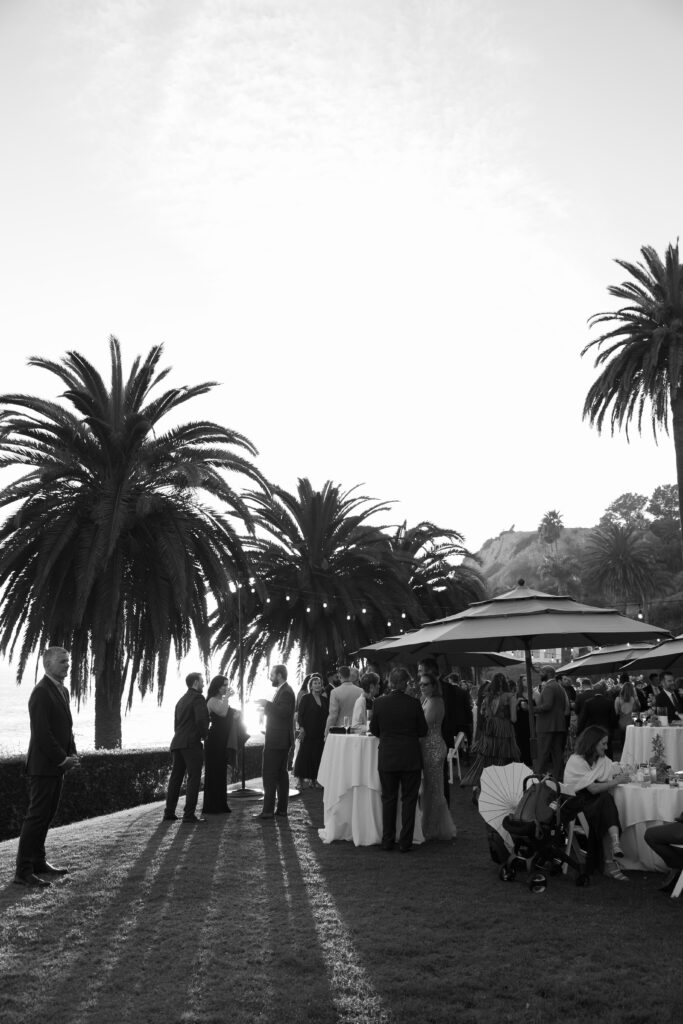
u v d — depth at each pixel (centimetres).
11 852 906
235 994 491
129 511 2055
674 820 779
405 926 617
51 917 639
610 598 9350
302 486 3203
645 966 532
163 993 493
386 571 3147
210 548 2130
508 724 1359
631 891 722
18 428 2006
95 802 1512
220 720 1201
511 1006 475
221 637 3081
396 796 923
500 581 18562
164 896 702
